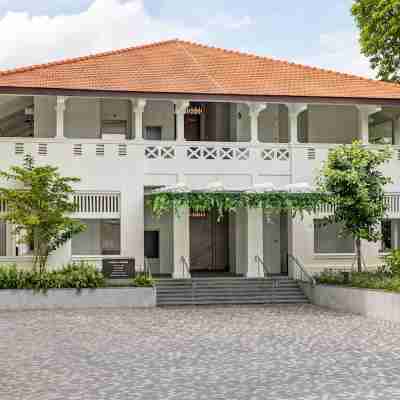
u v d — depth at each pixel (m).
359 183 27.55
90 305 26.75
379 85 34.31
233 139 35.12
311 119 34.91
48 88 29.69
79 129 32.72
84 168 30.30
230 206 28.70
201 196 28.44
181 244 30.48
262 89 31.98
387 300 22.92
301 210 28.97
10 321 22.64
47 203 27.27
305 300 29.17
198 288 29.05
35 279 26.47
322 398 12.09
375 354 16.41
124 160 30.66
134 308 26.84
